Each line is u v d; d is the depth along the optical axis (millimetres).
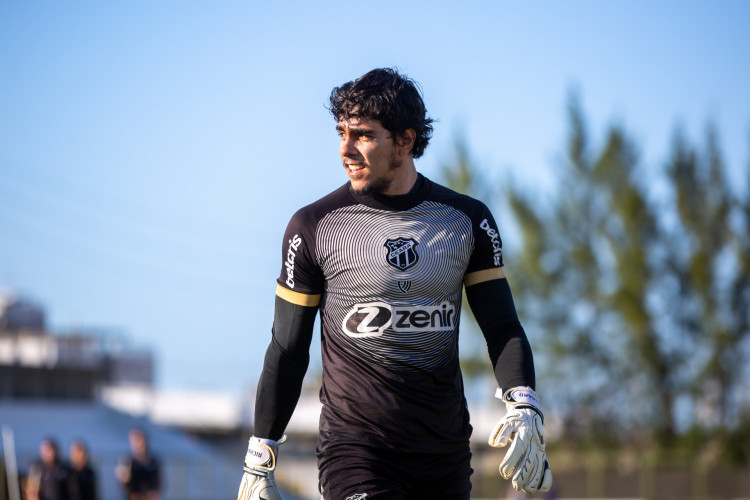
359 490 4836
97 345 44594
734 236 47625
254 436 5211
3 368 41562
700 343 47125
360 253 4875
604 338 47250
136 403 58469
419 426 4914
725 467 43938
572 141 47844
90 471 22359
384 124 4824
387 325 4859
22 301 48438
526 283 46969
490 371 43875
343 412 4961
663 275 47844
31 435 37750
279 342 5094
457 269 4969
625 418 47344
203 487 36750
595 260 47438
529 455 4746
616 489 44031
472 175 46219
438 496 5039
